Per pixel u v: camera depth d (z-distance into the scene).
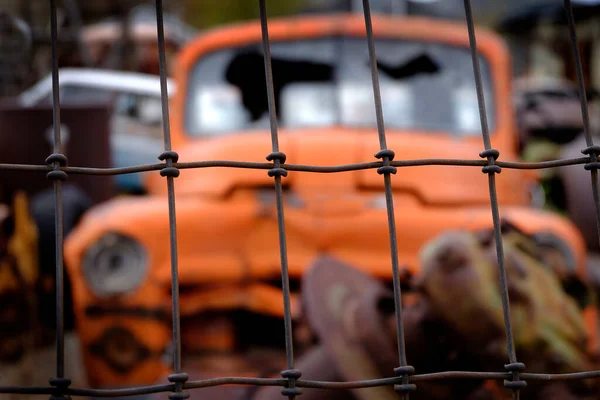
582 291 1.99
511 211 3.75
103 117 4.82
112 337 3.41
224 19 17.69
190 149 4.16
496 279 1.74
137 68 9.64
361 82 4.52
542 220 3.63
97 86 7.26
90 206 4.59
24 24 3.53
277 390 2.27
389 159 1.46
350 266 2.16
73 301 3.82
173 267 1.41
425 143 4.07
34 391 1.33
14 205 3.87
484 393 1.75
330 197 3.65
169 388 1.36
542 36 10.68
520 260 1.82
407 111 4.50
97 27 9.49
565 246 3.54
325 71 4.53
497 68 4.70
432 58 4.62
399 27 4.64
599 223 1.52
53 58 1.42
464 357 1.75
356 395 1.80
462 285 1.71
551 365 1.73
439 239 1.80
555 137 5.72
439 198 3.77
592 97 6.20
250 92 4.60
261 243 3.57
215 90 4.64
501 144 4.55
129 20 9.48
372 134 4.32
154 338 3.41
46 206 4.20
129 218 3.50
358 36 4.59
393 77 4.54
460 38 4.71
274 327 3.60
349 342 1.86
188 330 3.54
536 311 1.74
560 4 10.48
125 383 3.41
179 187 3.93
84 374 3.66
